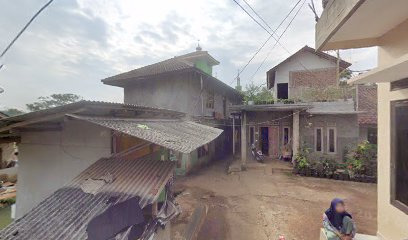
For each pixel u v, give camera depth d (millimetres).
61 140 5734
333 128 14570
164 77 15977
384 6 3291
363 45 4758
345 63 16719
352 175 12125
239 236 6820
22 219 3604
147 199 3699
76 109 4723
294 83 17922
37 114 4863
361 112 13562
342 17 3609
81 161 5500
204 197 10195
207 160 17891
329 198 9727
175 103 15641
